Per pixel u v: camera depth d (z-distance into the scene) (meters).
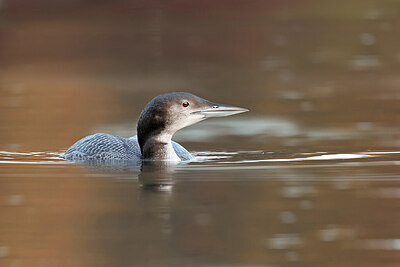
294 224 9.22
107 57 28.47
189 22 36.03
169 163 12.62
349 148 13.71
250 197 10.31
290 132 15.42
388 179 11.19
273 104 18.72
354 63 25.31
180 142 14.60
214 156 13.27
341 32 31.53
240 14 37.69
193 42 30.97
